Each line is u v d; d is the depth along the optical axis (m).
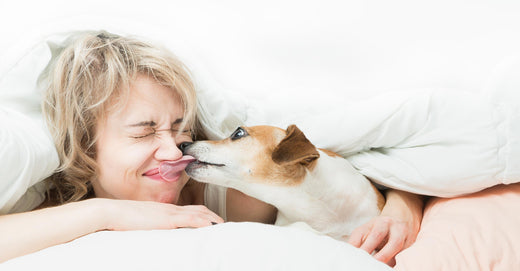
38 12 1.88
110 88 1.29
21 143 1.22
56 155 1.35
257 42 2.17
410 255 1.16
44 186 1.45
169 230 1.06
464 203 1.39
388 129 1.50
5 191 1.17
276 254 0.94
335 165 1.48
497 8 2.14
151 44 1.45
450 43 2.12
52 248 1.01
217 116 1.70
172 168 1.36
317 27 2.20
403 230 1.33
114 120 1.30
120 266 0.92
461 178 1.38
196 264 0.92
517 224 1.27
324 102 1.70
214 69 2.11
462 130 1.41
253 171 1.40
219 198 1.63
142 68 1.33
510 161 1.35
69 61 1.38
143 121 1.30
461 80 1.97
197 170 1.41
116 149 1.32
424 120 1.47
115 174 1.35
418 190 1.47
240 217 1.65
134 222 1.14
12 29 1.82
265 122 1.78
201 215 1.21
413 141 1.51
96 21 1.72
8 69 1.40
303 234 1.02
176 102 1.38
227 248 0.96
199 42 2.12
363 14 2.19
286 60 2.16
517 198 1.37
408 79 2.03
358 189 1.48
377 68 2.11
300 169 1.41
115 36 1.47
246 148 1.41
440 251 1.17
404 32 2.16
